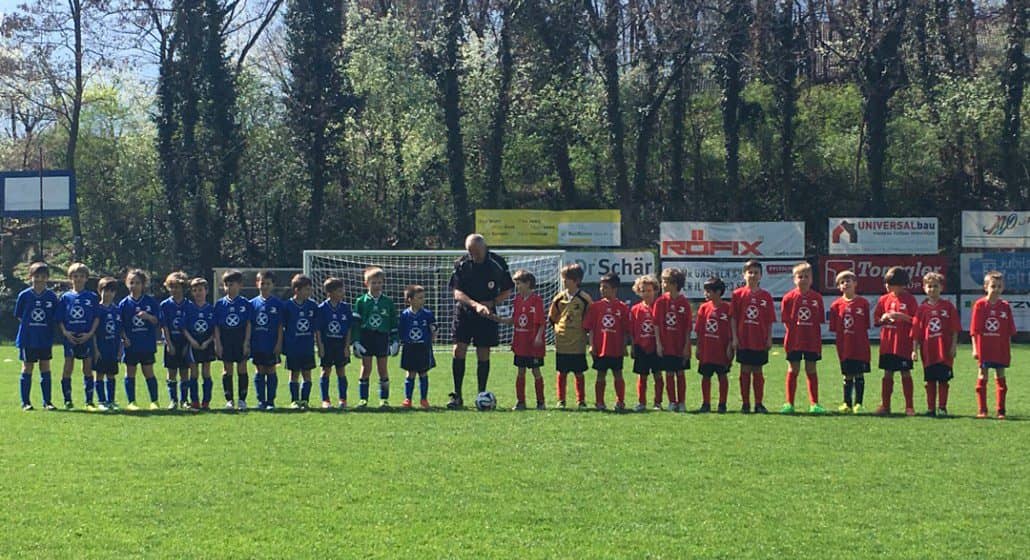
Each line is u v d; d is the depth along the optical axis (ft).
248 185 137.80
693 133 150.10
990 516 26.30
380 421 42.63
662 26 128.47
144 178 149.07
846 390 47.78
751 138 147.13
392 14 151.84
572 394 57.72
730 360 47.47
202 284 48.19
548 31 136.77
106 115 158.61
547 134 145.38
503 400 54.13
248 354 48.60
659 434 38.81
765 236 108.58
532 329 48.42
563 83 142.00
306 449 35.40
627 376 69.62
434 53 140.26
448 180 141.69
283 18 135.23
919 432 39.73
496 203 140.15
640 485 29.71
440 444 36.45
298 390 49.26
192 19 131.13
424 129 140.97
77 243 132.26
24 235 148.77
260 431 39.63
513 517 26.08
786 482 30.19
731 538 24.21
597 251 111.45
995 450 35.68
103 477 30.63
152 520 25.68
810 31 134.51
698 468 32.17
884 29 124.88
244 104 141.90
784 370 73.56
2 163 158.71
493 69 142.20
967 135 138.31
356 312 49.06
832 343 107.24
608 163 146.51
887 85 127.95
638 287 47.85
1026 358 86.12
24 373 48.44
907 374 46.26
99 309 48.24
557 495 28.43
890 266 107.14
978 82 136.87
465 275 49.08
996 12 131.95
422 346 48.78
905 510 26.89
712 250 108.78
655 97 140.67
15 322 126.00
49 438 37.88
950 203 140.97
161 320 48.11
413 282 103.24
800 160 145.38
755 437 38.22
